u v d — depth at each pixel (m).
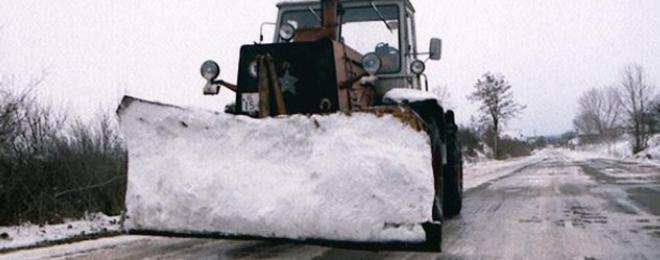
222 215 4.10
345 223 3.82
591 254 4.65
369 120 4.05
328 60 5.06
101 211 6.79
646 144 39.25
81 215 6.37
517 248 4.92
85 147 7.11
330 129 4.13
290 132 4.23
